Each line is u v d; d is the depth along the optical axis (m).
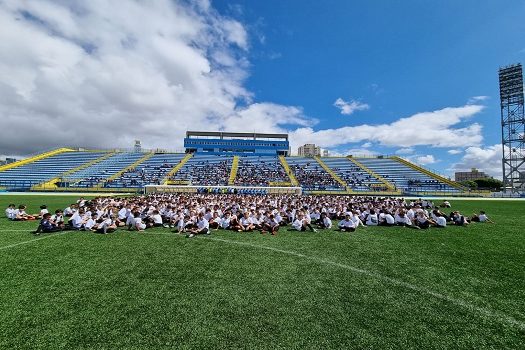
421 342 4.84
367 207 21.44
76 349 4.52
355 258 9.76
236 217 15.33
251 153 76.56
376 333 5.11
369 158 75.50
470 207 31.62
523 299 6.56
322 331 5.14
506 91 59.41
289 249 10.92
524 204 35.69
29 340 4.75
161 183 54.62
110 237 12.80
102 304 6.07
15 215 17.00
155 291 6.78
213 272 8.16
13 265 8.57
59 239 12.19
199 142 76.31
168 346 4.62
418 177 63.59
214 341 4.78
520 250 10.96
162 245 11.39
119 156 69.06
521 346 4.79
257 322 5.42
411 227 16.31
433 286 7.30
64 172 57.91
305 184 58.03
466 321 5.57
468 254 10.37
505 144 59.62
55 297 6.38
